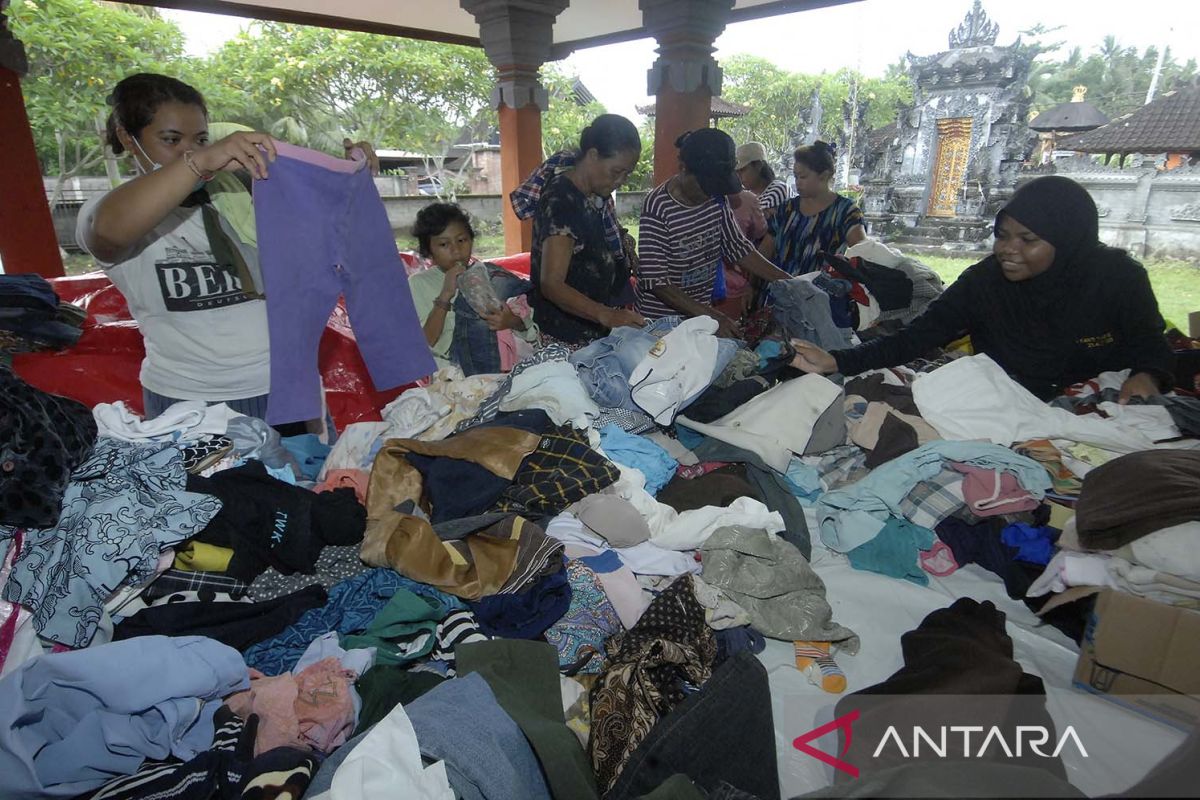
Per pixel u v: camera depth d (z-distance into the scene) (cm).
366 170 178
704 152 240
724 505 175
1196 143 1117
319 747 116
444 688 117
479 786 103
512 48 652
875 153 1337
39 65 923
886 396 211
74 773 104
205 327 171
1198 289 862
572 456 171
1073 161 1272
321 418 215
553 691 126
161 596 135
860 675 144
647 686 128
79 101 948
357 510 154
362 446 192
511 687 122
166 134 151
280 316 166
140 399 284
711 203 264
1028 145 1173
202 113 157
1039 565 158
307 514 144
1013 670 124
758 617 150
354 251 178
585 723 128
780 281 288
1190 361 218
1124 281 192
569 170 230
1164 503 136
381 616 134
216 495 141
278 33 1190
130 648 113
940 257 1204
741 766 118
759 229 353
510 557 145
